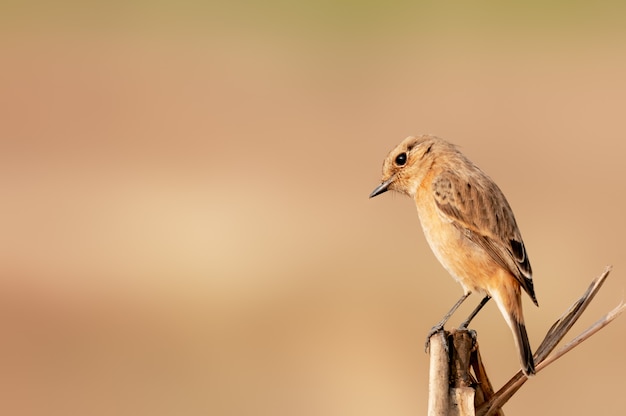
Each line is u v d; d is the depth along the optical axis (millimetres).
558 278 15945
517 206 19281
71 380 13984
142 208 20516
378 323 15188
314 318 15586
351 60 31688
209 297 16594
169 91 29094
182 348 14867
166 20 36406
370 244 18016
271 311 15883
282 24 36156
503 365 13812
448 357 6699
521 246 8398
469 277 8516
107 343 15125
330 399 13258
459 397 6633
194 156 23734
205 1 38906
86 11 37031
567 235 17625
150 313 16078
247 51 32906
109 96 28719
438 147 9047
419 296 15930
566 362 13930
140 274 17578
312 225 19156
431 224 8781
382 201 19969
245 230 19078
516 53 31250
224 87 29312
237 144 24500
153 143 24875
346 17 36812
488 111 26094
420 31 34531
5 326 15539
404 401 13117
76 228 19609
